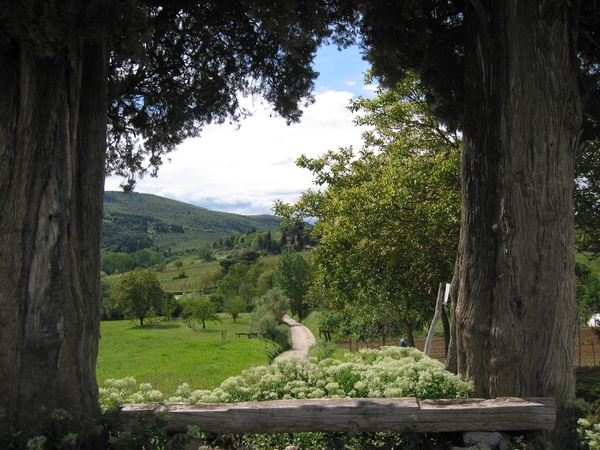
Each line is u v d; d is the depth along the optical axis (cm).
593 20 630
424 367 584
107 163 897
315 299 4566
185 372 2305
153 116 836
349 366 619
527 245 517
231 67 821
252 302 7512
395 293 1326
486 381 532
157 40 747
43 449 412
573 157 546
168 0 654
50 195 456
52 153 460
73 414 452
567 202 529
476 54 575
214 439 512
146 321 6606
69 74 474
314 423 469
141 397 568
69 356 457
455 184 1112
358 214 1248
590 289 2255
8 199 447
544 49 525
